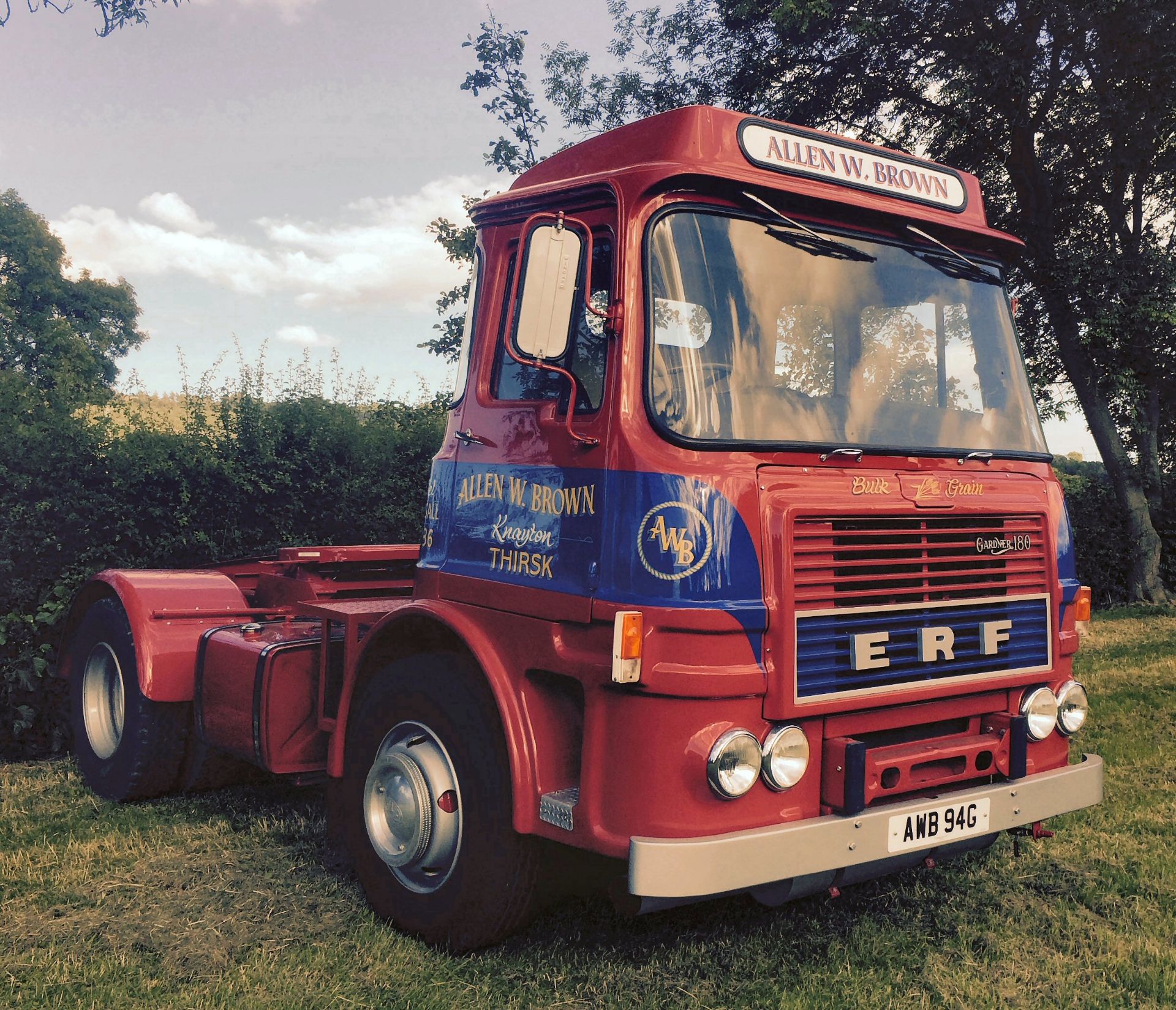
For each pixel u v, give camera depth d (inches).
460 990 131.4
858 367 142.9
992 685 140.7
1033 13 469.7
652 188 129.5
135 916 152.7
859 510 128.3
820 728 126.1
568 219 129.3
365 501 303.6
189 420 282.7
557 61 532.4
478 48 449.7
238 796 216.2
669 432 122.9
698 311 130.5
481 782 136.2
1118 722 289.3
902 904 164.6
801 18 474.6
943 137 559.5
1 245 2172.7
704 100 551.5
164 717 204.4
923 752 132.6
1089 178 575.5
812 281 140.9
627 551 122.3
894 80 537.3
